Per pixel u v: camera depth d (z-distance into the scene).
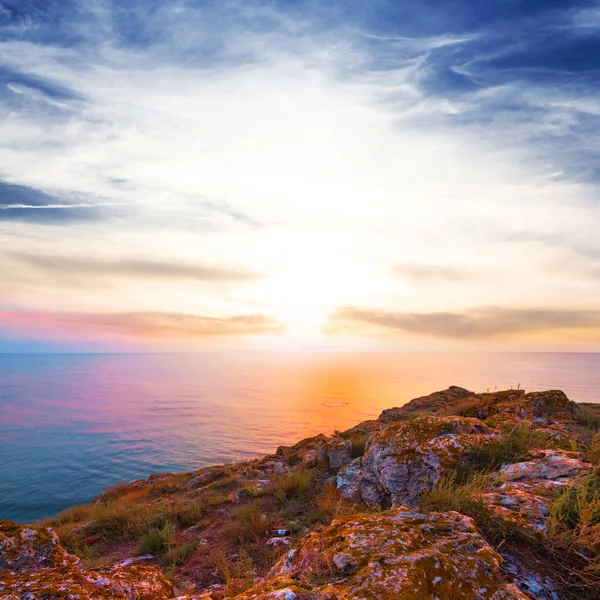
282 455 18.47
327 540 3.13
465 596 2.27
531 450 7.21
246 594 2.68
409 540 2.84
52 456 130.12
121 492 17.72
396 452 8.52
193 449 133.50
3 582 2.91
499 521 3.42
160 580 3.46
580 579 2.77
